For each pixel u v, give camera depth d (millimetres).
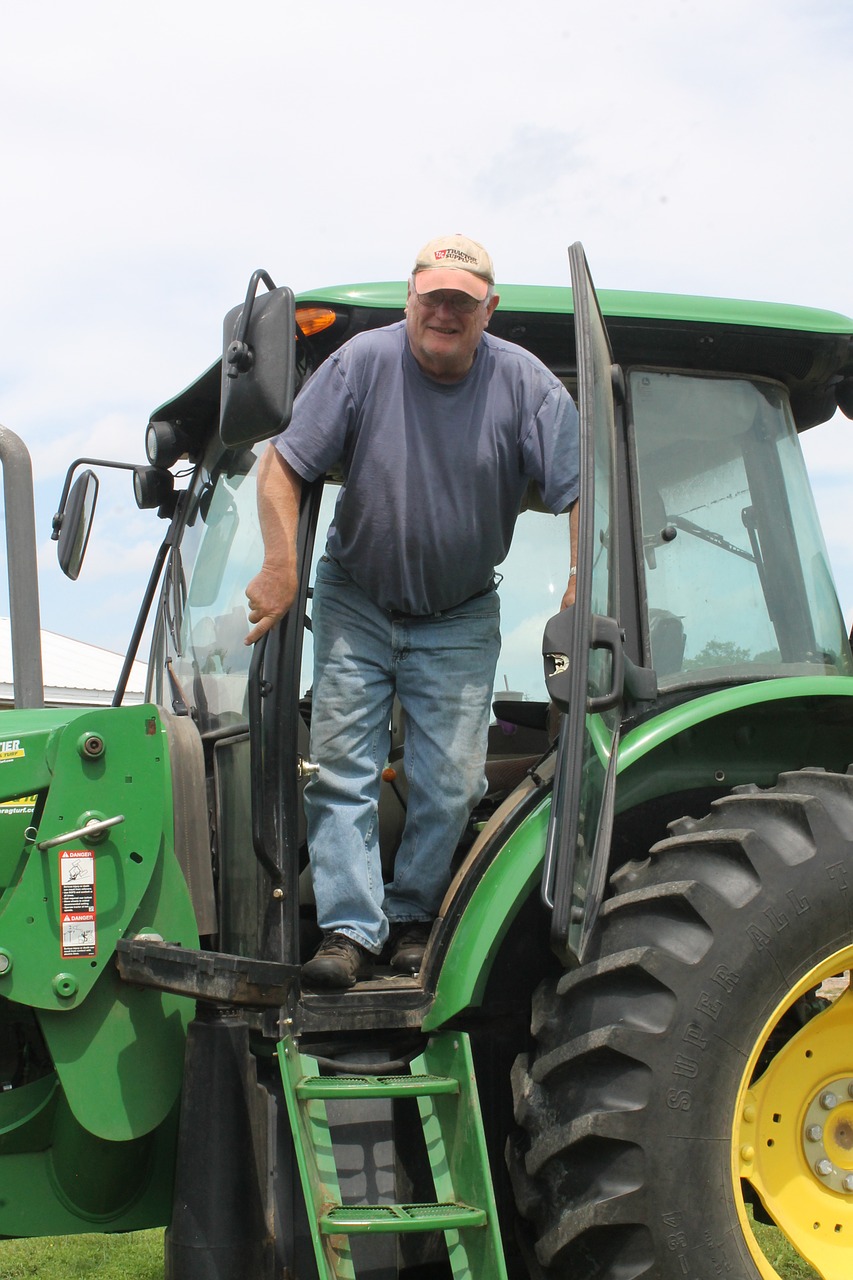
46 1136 2967
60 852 2893
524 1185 2846
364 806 3176
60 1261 4398
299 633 3068
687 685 3262
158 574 4223
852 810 3033
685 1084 2732
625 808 3182
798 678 3223
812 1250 3004
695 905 2840
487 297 3041
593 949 2867
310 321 3178
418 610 3236
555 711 3275
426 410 3123
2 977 2818
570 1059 2760
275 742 3006
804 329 3504
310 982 2965
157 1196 2990
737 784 3303
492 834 3049
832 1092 3105
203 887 3180
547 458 3182
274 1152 2850
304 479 3113
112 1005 2912
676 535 3393
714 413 3537
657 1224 2662
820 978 2912
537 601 3662
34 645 3996
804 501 3611
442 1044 2939
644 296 3455
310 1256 2797
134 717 2992
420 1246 2922
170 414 3904
